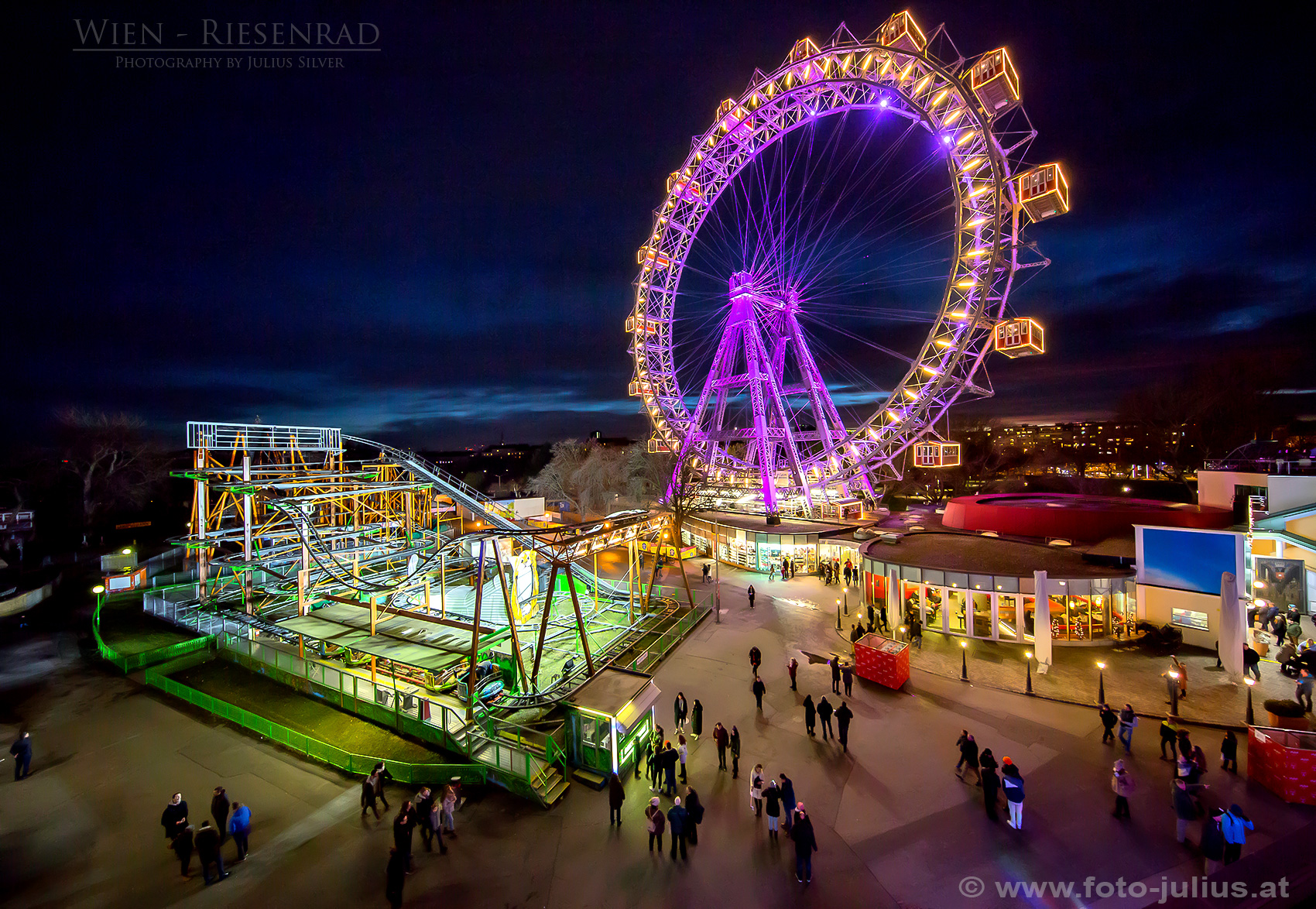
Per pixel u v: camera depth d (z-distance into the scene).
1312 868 12.48
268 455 35.84
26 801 16.98
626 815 15.76
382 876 13.77
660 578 42.69
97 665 27.14
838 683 23.20
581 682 21.95
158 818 16.11
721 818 15.41
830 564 40.78
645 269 50.09
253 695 23.84
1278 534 29.00
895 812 15.35
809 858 12.92
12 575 45.22
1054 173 31.12
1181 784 13.80
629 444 104.19
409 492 40.34
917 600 29.27
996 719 19.94
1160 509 35.00
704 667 25.47
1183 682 20.72
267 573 31.62
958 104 33.84
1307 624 26.84
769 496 48.69
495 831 15.23
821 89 39.12
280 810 16.36
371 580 30.03
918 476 99.06
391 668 23.64
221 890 13.38
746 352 49.69
